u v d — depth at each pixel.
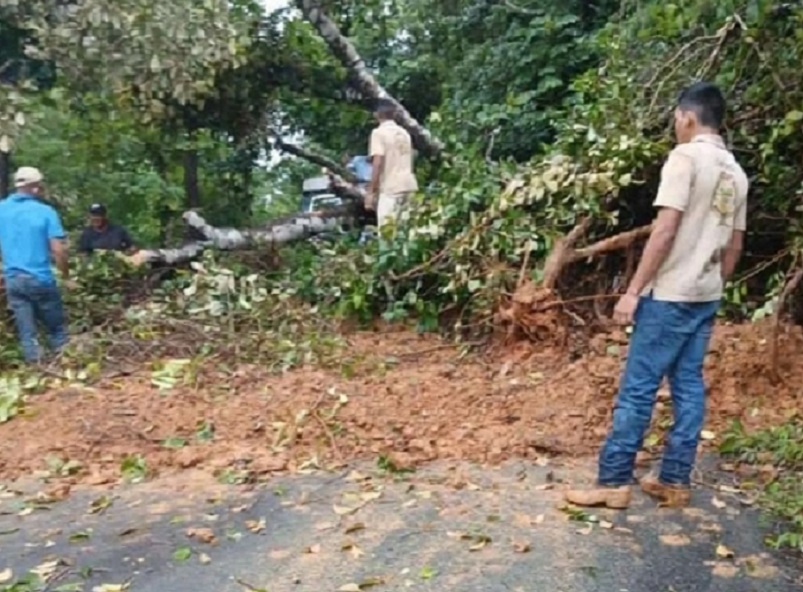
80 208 12.14
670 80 6.42
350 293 7.34
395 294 7.25
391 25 12.74
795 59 5.80
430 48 12.83
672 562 3.44
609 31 8.01
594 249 6.29
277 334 6.68
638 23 6.81
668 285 3.77
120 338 6.65
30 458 4.75
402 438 4.77
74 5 7.85
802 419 4.73
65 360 6.26
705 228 3.74
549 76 10.65
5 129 7.52
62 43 7.86
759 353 5.33
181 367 5.95
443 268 6.98
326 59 9.80
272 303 7.22
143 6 7.80
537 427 4.82
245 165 11.02
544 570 3.39
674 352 3.83
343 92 10.02
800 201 5.97
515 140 10.69
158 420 5.15
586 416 4.92
